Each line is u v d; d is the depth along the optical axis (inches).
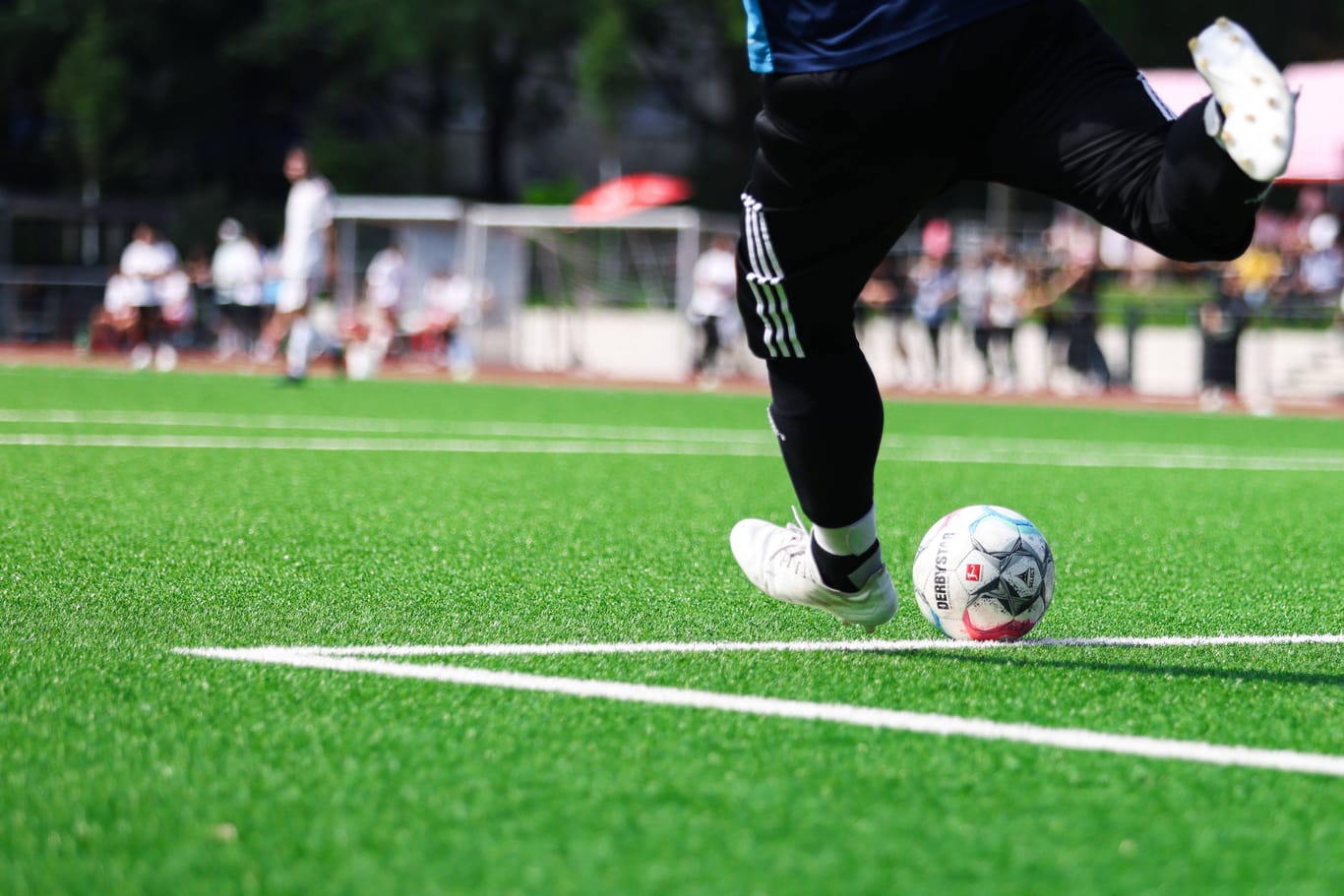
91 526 398.3
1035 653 257.9
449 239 1807.3
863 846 155.2
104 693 215.2
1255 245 1439.5
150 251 1563.7
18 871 147.7
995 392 1456.7
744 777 177.6
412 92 3078.2
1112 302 1722.4
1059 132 199.8
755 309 228.8
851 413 232.1
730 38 2672.2
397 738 193.0
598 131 3070.9
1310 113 1382.9
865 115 202.2
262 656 241.1
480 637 263.7
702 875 146.6
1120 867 150.5
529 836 157.1
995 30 199.8
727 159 2903.5
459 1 2694.4
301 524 414.6
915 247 1893.5
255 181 2871.6
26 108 2832.2
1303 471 672.4
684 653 251.1
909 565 385.7
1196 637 277.1
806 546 252.7
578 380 1558.8
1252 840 159.0
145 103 2731.3
